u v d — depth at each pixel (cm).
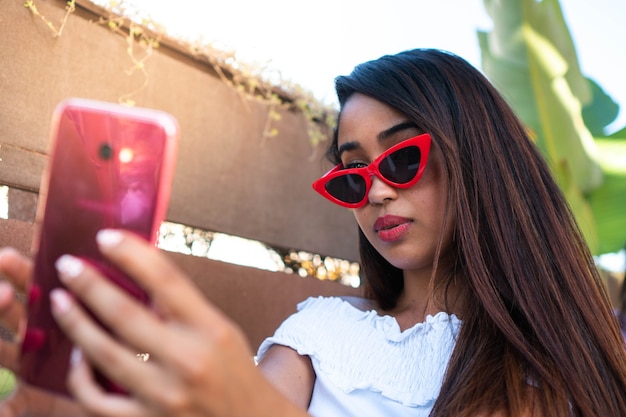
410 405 105
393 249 113
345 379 112
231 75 168
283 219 179
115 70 140
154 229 57
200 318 47
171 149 58
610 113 235
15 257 68
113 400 47
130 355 46
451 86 117
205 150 159
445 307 116
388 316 120
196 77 158
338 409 110
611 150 229
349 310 124
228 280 159
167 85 151
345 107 122
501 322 100
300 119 187
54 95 128
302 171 186
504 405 92
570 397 95
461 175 109
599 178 224
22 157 123
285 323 126
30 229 121
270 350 123
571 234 122
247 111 171
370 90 118
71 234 57
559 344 99
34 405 58
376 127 116
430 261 116
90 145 58
